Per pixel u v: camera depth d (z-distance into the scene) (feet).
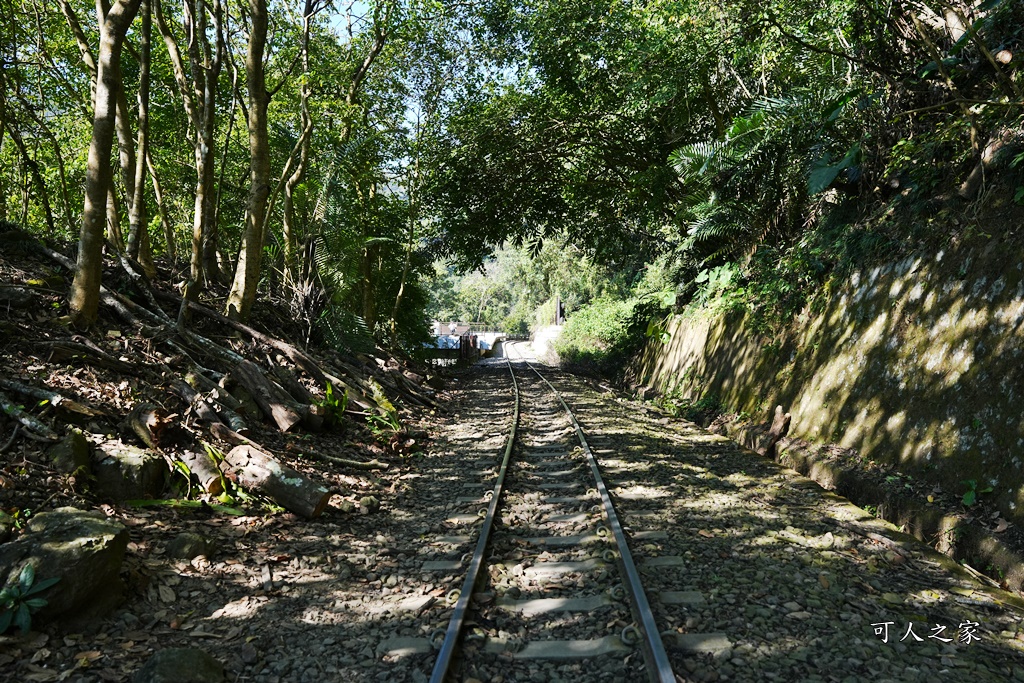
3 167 49.57
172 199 59.72
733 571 15.83
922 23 28.94
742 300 44.83
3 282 25.57
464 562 17.08
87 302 25.86
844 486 25.12
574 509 21.91
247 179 61.36
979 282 23.73
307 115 47.16
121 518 17.34
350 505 22.20
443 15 55.72
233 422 24.97
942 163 28.91
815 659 11.75
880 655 11.98
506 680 11.36
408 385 53.16
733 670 11.37
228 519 19.39
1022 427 19.47
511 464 29.66
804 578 15.40
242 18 45.11
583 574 16.01
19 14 41.83
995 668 11.75
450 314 321.93
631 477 26.21
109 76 24.72
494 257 70.49
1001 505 18.98
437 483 26.73
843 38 33.37
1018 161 22.47
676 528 19.27
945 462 21.90
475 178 62.69
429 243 74.28
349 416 36.19
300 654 12.55
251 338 37.01
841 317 32.78
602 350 101.14
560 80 53.06
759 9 34.50
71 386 21.88
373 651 12.56
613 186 61.21
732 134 35.50
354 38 56.03
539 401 59.16
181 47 50.47
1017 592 16.40
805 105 34.17
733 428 38.75
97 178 25.22
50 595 12.73
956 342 23.76
